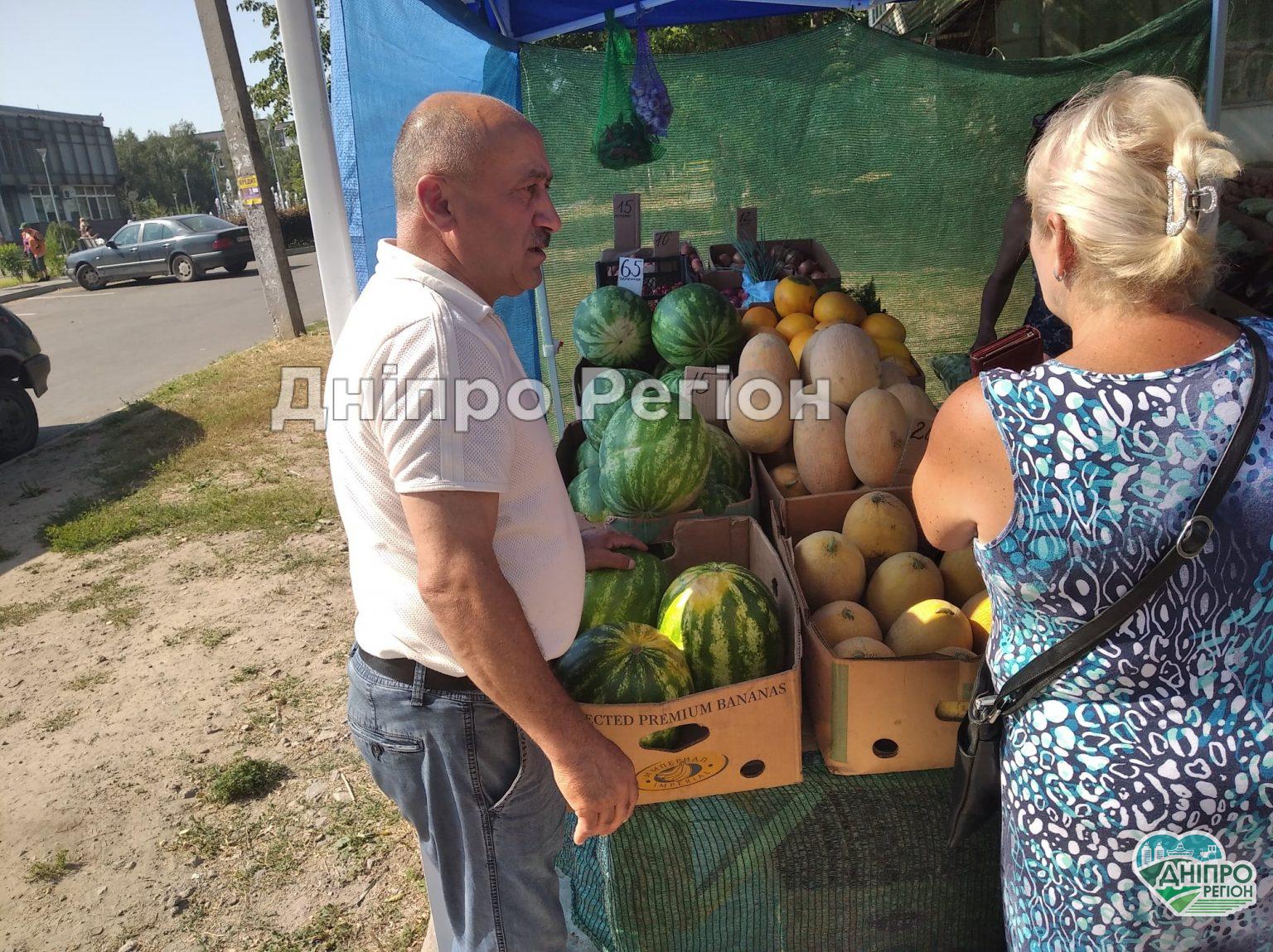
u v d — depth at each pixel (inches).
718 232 231.1
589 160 210.7
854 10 227.5
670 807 79.7
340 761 144.4
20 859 128.3
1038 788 55.7
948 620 81.7
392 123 126.0
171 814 135.1
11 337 320.2
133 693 168.4
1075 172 49.7
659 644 79.4
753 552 98.6
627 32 176.2
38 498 283.3
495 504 58.0
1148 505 48.7
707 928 82.3
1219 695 51.4
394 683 65.6
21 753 153.0
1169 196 46.5
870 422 102.4
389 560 62.3
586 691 76.7
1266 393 48.3
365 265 109.7
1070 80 209.6
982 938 83.5
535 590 65.4
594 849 88.0
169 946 112.0
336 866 122.6
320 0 421.4
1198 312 51.3
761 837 79.4
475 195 59.5
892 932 82.9
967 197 228.5
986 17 415.8
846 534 97.6
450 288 59.3
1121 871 53.3
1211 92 173.8
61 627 196.4
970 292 236.8
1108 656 51.7
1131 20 295.3
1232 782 50.9
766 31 504.7
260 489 272.1
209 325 582.9
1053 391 50.2
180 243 827.4
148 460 306.3
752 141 225.0
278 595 203.8
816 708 80.3
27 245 1135.0
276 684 167.3
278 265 472.4
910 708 75.2
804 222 232.8
